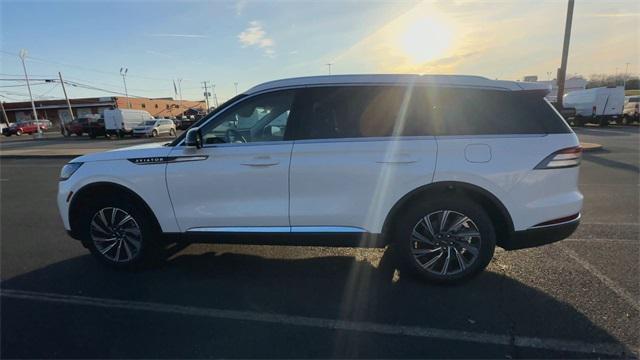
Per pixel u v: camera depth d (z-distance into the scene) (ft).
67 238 18.39
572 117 99.50
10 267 14.85
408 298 11.96
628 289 12.18
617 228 18.11
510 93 12.23
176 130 141.08
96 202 13.75
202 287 12.96
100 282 13.43
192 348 9.70
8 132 159.12
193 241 13.50
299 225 12.71
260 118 13.07
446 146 11.97
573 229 12.30
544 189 11.98
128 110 118.42
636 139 62.85
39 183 35.70
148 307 11.71
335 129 12.44
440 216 12.30
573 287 12.38
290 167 12.38
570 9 48.62
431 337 10.01
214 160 12.77
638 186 27.73
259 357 9.32
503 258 14.71
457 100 12.25
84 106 226.38
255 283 13.19
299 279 13.43
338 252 15.81
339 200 12.38
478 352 9.38
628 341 9.64
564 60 50.42
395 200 12.20
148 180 13.23
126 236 13.97
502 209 12.06
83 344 9.92
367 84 12.53
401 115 12.28
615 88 94.22
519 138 11.99
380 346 9.68
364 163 12.14
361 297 12.10
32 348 9.77
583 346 9.50
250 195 12.75
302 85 12.78
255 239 13.02
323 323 10.75
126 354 9.50
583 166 36.99
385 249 16.06
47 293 12.69
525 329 10.23
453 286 12.63
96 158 13.76
